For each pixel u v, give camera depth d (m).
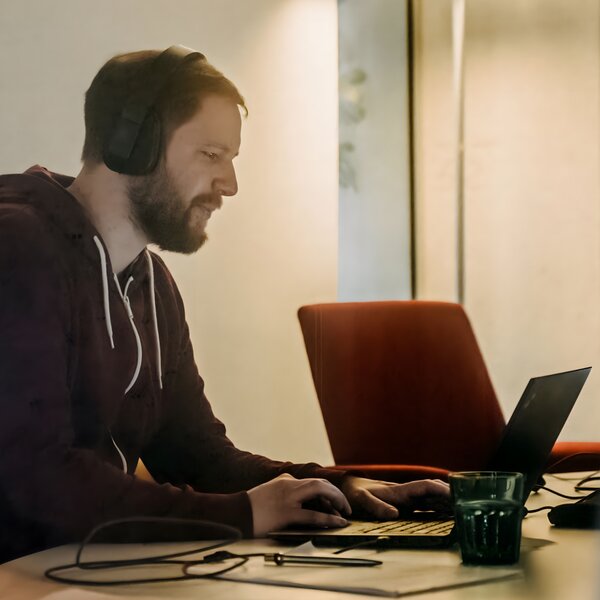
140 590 0.76
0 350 1.35
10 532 1.21
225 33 1.95
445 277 2.91
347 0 2.84
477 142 2.91
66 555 0.94
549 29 2.88
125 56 1.67
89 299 1.49
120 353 1.55
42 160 1.57
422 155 2.95
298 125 2.16
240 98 1.96
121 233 1.58
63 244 1.46
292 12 2.18
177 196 1.72
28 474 1.23
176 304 1.72
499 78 2.91
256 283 2.01
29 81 1.61
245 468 1.54
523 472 1.11
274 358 2.08
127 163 1.61
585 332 2.86
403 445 1.98
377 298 2.85
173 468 1.60
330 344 1.97
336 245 2.33
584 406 2.83
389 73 2.88
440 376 2.03
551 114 2.88
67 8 1.65
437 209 2.93
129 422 1.56
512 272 2.90
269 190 2.10
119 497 1.09
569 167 2.87
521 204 2.90
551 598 0.71
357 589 0.73
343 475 1.31
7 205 1.44
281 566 0.84
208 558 0.87
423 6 2.92
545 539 1.01
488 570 0.81
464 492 0.85
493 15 2.90
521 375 2.89
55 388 1.37
